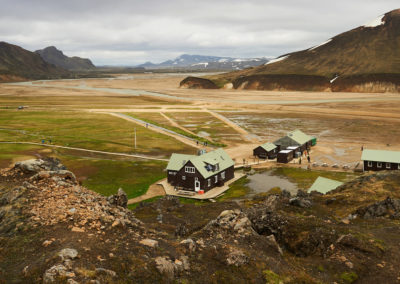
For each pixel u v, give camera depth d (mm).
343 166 91500
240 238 28281
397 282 25016
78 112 197750
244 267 23531
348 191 53156
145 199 66062
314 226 32188
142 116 188125
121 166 89438
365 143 122812
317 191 61312
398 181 54969
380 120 168625
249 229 29953
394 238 32688
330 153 109875
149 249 22406
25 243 21359
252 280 22578
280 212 37500
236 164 97625
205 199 68438
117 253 21000
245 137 137625
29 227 22984
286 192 56344
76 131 142250
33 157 93938
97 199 29016
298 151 107000
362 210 42562
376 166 85875
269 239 29172
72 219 24141
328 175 84062
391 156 85438
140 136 134625
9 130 140875
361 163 96125
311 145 119500
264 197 58562
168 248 23766
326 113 197125
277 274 23750
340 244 29656
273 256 27016
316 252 29422
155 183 76938
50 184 29594
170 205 56312
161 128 154625
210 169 75000
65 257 19297
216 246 25453
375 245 29844
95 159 96625
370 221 39281
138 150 111500
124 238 23125
